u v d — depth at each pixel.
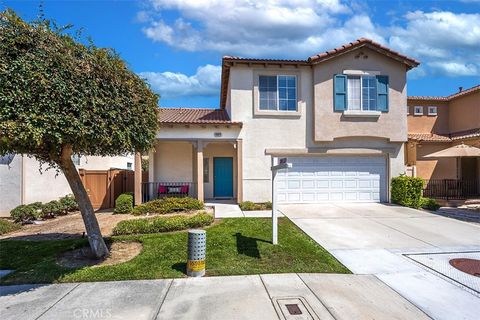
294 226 9.98
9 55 4.86
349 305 4.72
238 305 4.71
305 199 14.87
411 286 5.47
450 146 19.66
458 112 20.77
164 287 5.42
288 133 14.73
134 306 4.70
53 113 4.89
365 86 14.92
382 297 5.02
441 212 13.09
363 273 6.10
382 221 10.90
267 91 14.77
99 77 5.62
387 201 15.23
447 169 19.53
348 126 14.66
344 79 14.69
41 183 13.58
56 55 5.10
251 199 14.52
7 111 4.57
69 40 5.59
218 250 7.44
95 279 5.80
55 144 5.41
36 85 4.80
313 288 5.35
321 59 14.39
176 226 9.46
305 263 6.62
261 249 7.52
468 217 11.88
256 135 14.61
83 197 7.10
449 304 4.79
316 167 14.98
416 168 18.70
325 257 6.99
